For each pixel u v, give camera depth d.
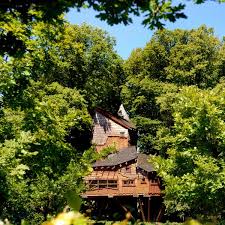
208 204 16.88
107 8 4.06
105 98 55.12
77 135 52.00
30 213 13.13
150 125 49.97
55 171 10.46
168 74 50.97
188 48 49.62
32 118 9.08
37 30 7.68
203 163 16.66
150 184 39.75
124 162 39.94
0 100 8.80
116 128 51.12
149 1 3.96
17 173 8.70
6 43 5.07
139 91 51.84
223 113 18.08
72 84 52.34
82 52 49.97
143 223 1.98
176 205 27.28
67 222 1.43
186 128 17.48
